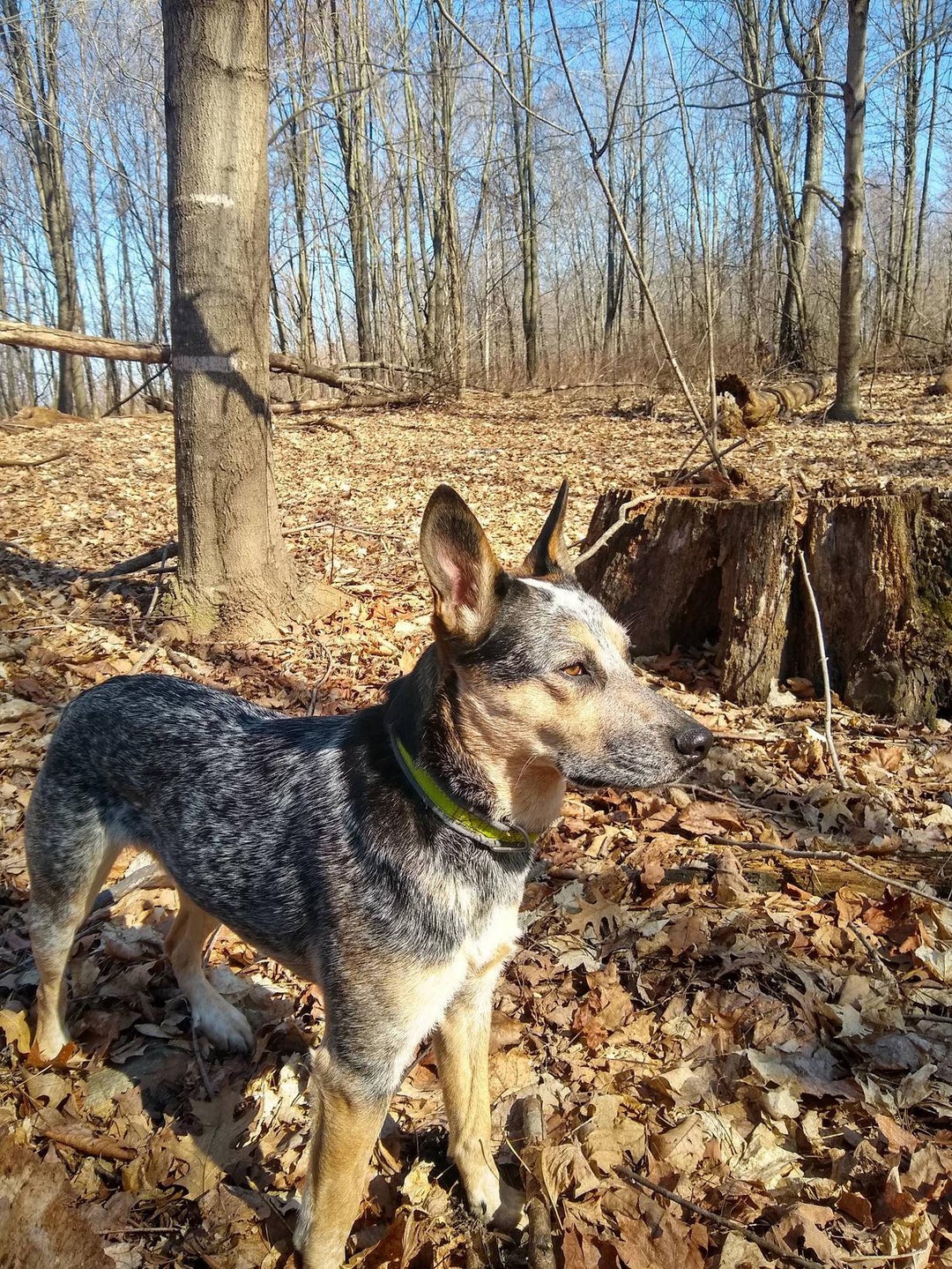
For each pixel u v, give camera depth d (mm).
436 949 821
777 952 1163
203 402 1996
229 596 2088
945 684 1756
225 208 1911
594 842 1415
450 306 7922
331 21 7676
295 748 944
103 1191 938
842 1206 864
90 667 1924
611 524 2211
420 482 3738
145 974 1196
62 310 9883
